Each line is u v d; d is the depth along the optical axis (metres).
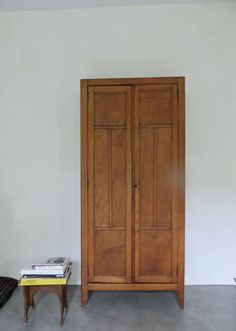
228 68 2.56
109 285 2.21
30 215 2.68
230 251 2.61
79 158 2.64
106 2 2.50
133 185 2.18
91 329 1.95
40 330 1.94
